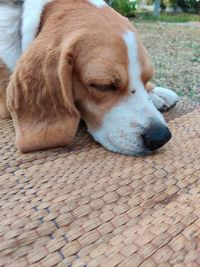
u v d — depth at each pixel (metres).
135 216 0.18
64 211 0.18
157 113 0.26
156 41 0.83
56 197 0.19
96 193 0.20
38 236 0.17
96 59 0.25
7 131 0.28
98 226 0.17
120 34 0.26
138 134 0.25
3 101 0.29
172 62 0.64
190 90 0.50
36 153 0.25
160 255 0.16
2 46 0.29
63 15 0.27
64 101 0.25
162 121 0.26
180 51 0.73
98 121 0.26
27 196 0.19
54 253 0.16
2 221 0.17
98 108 0.26
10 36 0.29
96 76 0.25
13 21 0.29
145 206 0.19
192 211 0.18
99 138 0.26
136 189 0.20
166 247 0.16
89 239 0.17
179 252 0.16
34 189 0.20
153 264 0.15
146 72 0.27
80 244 0.16
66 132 0.25
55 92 0.25
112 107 0.26
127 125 0.25
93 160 0.24
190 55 0.70
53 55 0.25
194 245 0.16
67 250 0.16
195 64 0.63
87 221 0.18
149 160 0.23
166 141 0.25
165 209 0.18
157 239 0.16
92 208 0.18
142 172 0.22
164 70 0.58
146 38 0.87
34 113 0.26
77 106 0.27
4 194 0.20
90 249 0.16
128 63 0.26
